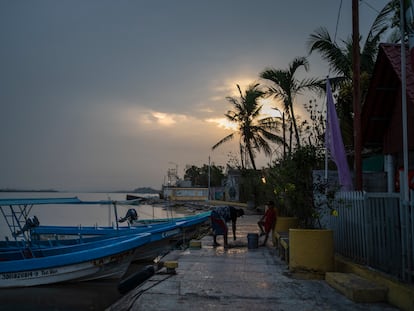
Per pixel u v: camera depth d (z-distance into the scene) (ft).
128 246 42.86
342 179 36.19
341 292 23.07
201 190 230.89
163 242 56.24
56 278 41.47
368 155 47.98
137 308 20.76
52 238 62.13
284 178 36.17
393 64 33.99
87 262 41.37
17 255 46.83
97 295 38.70
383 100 37.81
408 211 20.90
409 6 23.77
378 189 43.04
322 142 49.16
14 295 38.78
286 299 22.17
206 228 78.84
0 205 45.24
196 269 31.12
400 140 36.94
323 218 34.53
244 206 120.26
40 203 48.29
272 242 47.70
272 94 80.48
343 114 56.59
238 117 123.24
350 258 28.12
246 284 25.80
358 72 35.70
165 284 25.86
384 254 23.48
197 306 21.02
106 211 194.70
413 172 35.76
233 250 42.65
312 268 27.48
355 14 36.11
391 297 21.01
